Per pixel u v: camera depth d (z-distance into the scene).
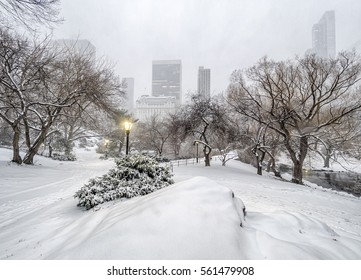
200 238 2.71
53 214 5.74
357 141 20.52
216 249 2.58
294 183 18.19
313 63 17.84
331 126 19.44
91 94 16.91
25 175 12.66
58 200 7.75
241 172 20.69
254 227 3.75
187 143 37.69
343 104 19.92
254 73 20.06
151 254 2.53
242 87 21.77
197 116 22.53
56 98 17.42
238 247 2.66
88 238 3.14
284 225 3.92
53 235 4.24
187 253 2.52
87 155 42.31
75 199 7.10
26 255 3.43
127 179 6.81
